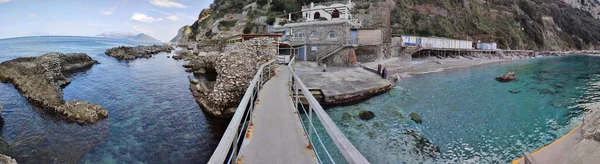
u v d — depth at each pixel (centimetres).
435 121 1418
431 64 3544
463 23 6166
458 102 1791
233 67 1448
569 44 8475
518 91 2155
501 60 4850
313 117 1426
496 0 7575
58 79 2314
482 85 2373
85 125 1295
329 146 1101
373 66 2986
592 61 5266
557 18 8781
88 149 1076
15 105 1546
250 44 1566
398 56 3953
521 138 1217
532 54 6291
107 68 3288
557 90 2255
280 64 2050
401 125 1343
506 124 1394
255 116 671
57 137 1165
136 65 3600
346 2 4656
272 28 4375
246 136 526
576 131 1012
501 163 1003
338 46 3050
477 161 1017
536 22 7875
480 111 1603
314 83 1892
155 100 1767
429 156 1044
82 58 3528
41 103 1527
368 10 4878
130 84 2292
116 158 1019
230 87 1413
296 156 435
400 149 1092
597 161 799
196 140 1200
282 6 5462
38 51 5641
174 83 2330
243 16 5844
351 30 3391
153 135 1224
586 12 11300
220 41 4672
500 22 7075
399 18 5134
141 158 1030
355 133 1234
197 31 7794
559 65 4375
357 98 1722
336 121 1377
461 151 1093
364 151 1071
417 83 2380
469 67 3669
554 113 1587
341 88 1772
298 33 3584
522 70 3559
